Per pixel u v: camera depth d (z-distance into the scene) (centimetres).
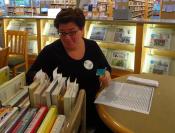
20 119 94
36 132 87
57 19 148
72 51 161
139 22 328
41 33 428
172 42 330
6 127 88
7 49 251
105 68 170
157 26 347
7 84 113
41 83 114
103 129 159
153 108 127
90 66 162
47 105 106
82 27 154
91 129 159
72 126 85
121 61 371
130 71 360
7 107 104
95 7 665
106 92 145
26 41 355
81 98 106
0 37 453
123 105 129
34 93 105
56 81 117
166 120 115
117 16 363
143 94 143
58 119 99
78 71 159
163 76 178
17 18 444
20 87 125
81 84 159
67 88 115
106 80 153
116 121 113
